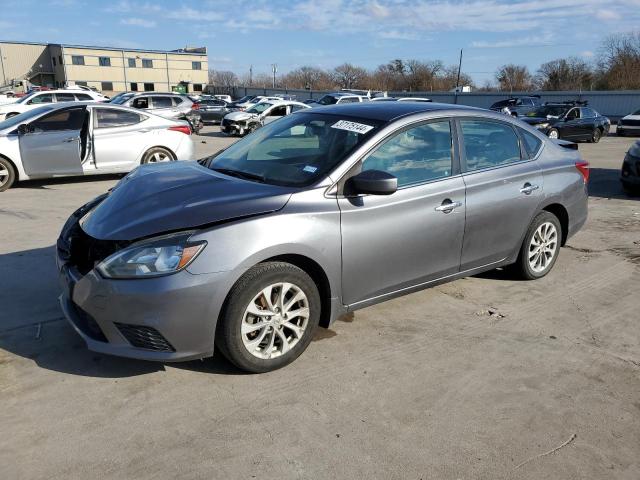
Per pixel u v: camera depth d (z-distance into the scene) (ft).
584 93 132.26
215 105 101.86
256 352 10.51
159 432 8.97
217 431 9.04
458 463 8.49
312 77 300.20
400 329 12.91
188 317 9.58
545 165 15.51
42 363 10.91
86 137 29.78
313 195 10.89
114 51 247.09
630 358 11.94
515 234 14.87
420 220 12.29
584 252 19.57
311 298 10.91
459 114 13.66
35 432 8.86
